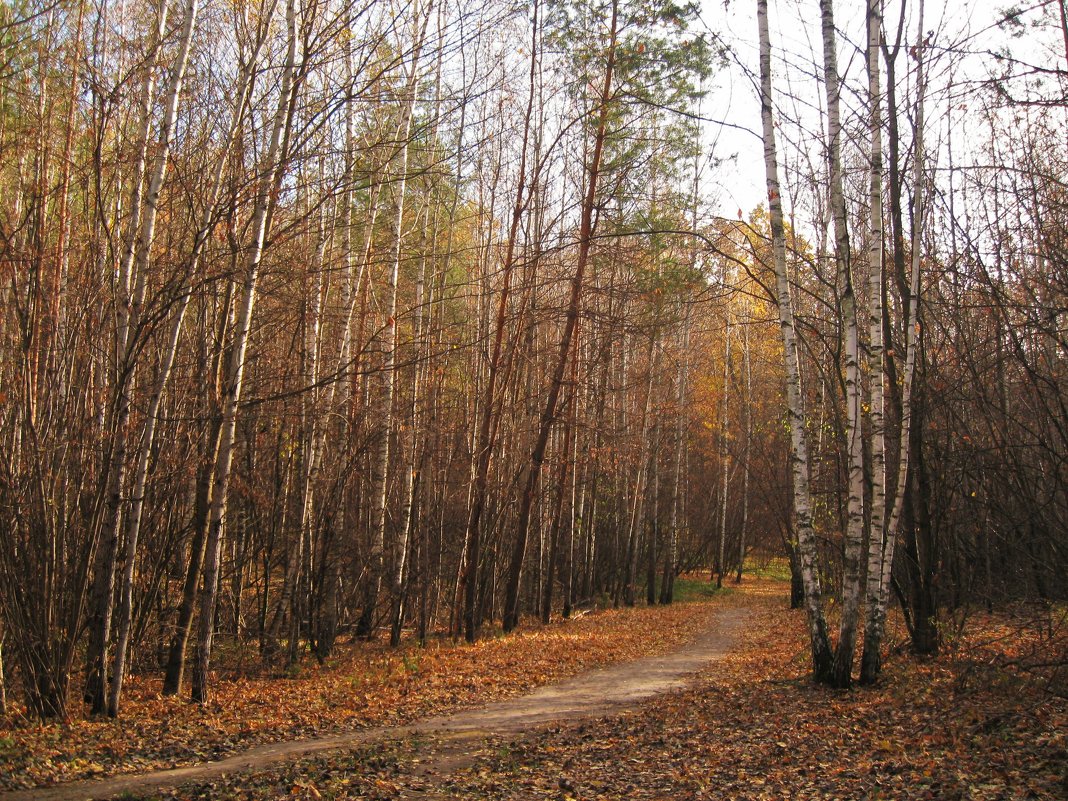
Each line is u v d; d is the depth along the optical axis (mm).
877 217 11031
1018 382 13391
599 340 24531
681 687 13648
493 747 9344
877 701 10266
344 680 14133
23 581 9914
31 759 8242
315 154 10539
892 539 11727
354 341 19000
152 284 11242
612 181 20266
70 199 13500
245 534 18531
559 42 19016
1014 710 8742
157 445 12156
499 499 23625
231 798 7137
